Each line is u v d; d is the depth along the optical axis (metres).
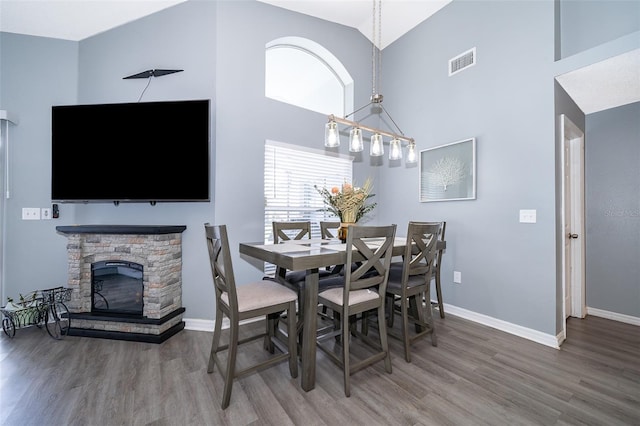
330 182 3.42
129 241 2.34
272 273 3.02
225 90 2.61
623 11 2.10
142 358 2.00
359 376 1.78
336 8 3.12
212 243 1.83
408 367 1.89
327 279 2.27
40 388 1.64
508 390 1.64
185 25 2.62
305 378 1.63
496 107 2.57
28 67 2.64
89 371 1.83
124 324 2.31
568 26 2.31
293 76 3.55
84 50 2.73
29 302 2.42
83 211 2.69
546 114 2.26
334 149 3.41
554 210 2.21
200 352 2.10
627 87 2.36
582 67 2.06
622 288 2.70
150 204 2.63
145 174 2.48
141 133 2.49
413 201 3.36
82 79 2.72
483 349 2.14
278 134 2.95
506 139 2.50
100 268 2.43
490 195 2.61
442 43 3.05
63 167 2.51
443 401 1.55
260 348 2.19
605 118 2.80
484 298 2.65
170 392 1.62
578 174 2.77
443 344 2.22
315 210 3.27
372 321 2.68
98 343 2.23
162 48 2.64
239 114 2.69
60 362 1.94
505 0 2.52
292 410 1.48
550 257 2.22
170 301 2.43
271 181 2.94
